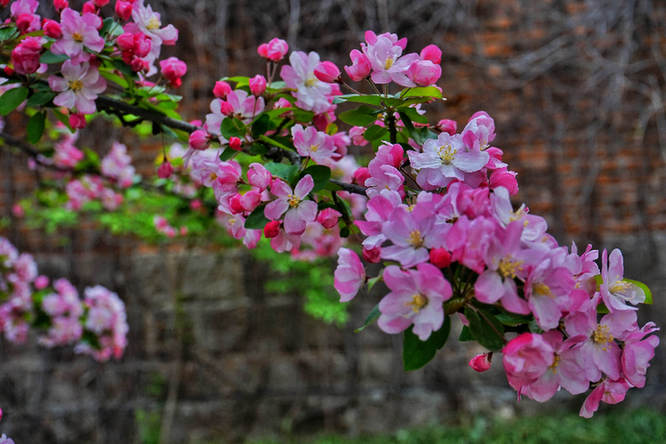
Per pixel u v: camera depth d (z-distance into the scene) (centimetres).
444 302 87
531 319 88
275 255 366
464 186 90
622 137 442
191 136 141
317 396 438
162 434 421
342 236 126
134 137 433
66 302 332
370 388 438
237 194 119
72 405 436
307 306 377
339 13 440
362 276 98
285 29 439
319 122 140
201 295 439
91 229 441
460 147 101
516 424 412
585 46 443
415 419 433
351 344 440
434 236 86
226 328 439
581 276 95
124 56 136
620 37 442
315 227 257
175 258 439
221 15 437
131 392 437
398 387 438
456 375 438
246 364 439
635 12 444
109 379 438
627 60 441
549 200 441
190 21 436
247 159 205
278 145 135
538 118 443
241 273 442
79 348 342
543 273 83
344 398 438
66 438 433
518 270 82
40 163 294
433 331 88
